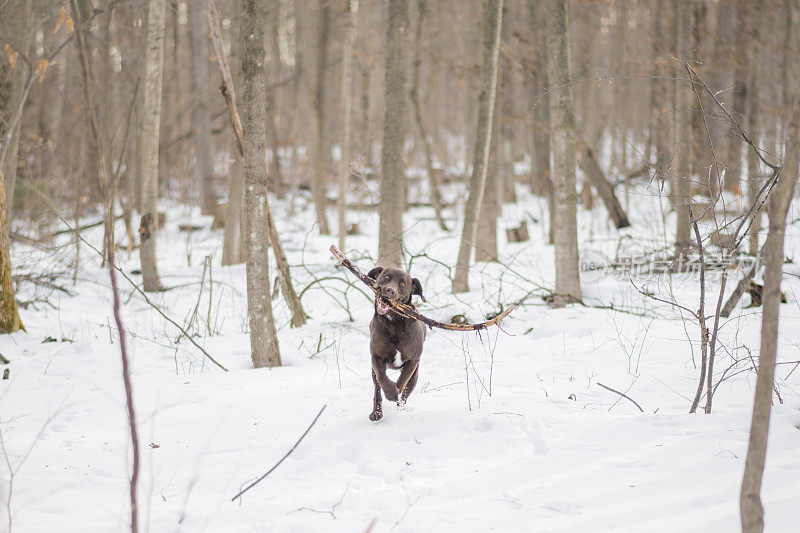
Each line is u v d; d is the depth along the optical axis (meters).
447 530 3.71
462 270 12.98
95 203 21.73
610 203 18.27
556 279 12.04
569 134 11.73
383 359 6.12
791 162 2.92
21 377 8.12
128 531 3.67
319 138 21.61
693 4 16.16
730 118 5.80
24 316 11.52
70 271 14.89
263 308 8.80
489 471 4.64
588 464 4.69
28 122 18.52
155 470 4.95
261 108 8.43
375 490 4.38
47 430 5.96
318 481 4.60
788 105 16.88
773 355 2.94
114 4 8.47
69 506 4.05
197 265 17.02
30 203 16.83
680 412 6.14
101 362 8.97
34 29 11.29
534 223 23.42
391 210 12.80
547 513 3.91
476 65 16.17
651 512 3.83
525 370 7.96
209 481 4.68
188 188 27.38
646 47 22.20
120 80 19.89
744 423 5.29
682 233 13.56
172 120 26.91
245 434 5.86
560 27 11.58
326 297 13.18
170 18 24.52
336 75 27.91
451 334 10.24
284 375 8.17
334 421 6.07
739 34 17.17
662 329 9.73
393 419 6.02
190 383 7.84
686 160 10.59
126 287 14.11
